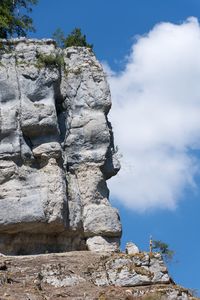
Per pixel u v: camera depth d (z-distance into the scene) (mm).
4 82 49969
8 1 56688
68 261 45219
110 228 48938
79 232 49000
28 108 49625
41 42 51375
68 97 51406
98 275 42750
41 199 48219
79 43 54750
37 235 48375
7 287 41312
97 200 49656
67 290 41656
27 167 49094
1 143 49156
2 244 47844
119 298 40500
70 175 50125
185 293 41188
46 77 50438
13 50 51000
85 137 50594
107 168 51031
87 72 51688
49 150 49281
